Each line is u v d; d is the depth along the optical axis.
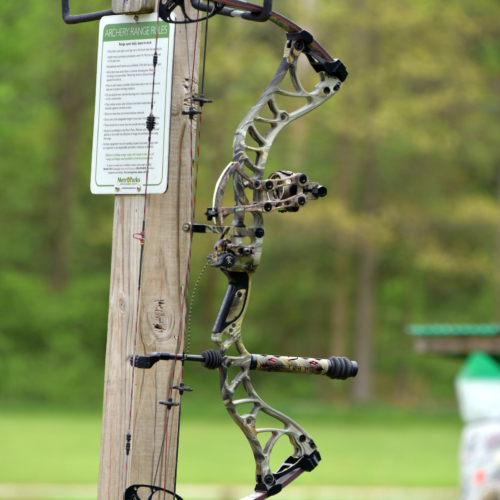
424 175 44.00
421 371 52.00
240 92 41.12
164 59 4.06
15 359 42.41
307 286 49.03
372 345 48.91
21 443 22.23
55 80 43.31
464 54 41.72
